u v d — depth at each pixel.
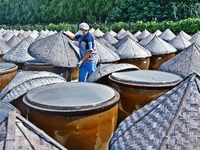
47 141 1.42
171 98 1.54
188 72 3.28
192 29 11.67
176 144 1.25
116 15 22.78
